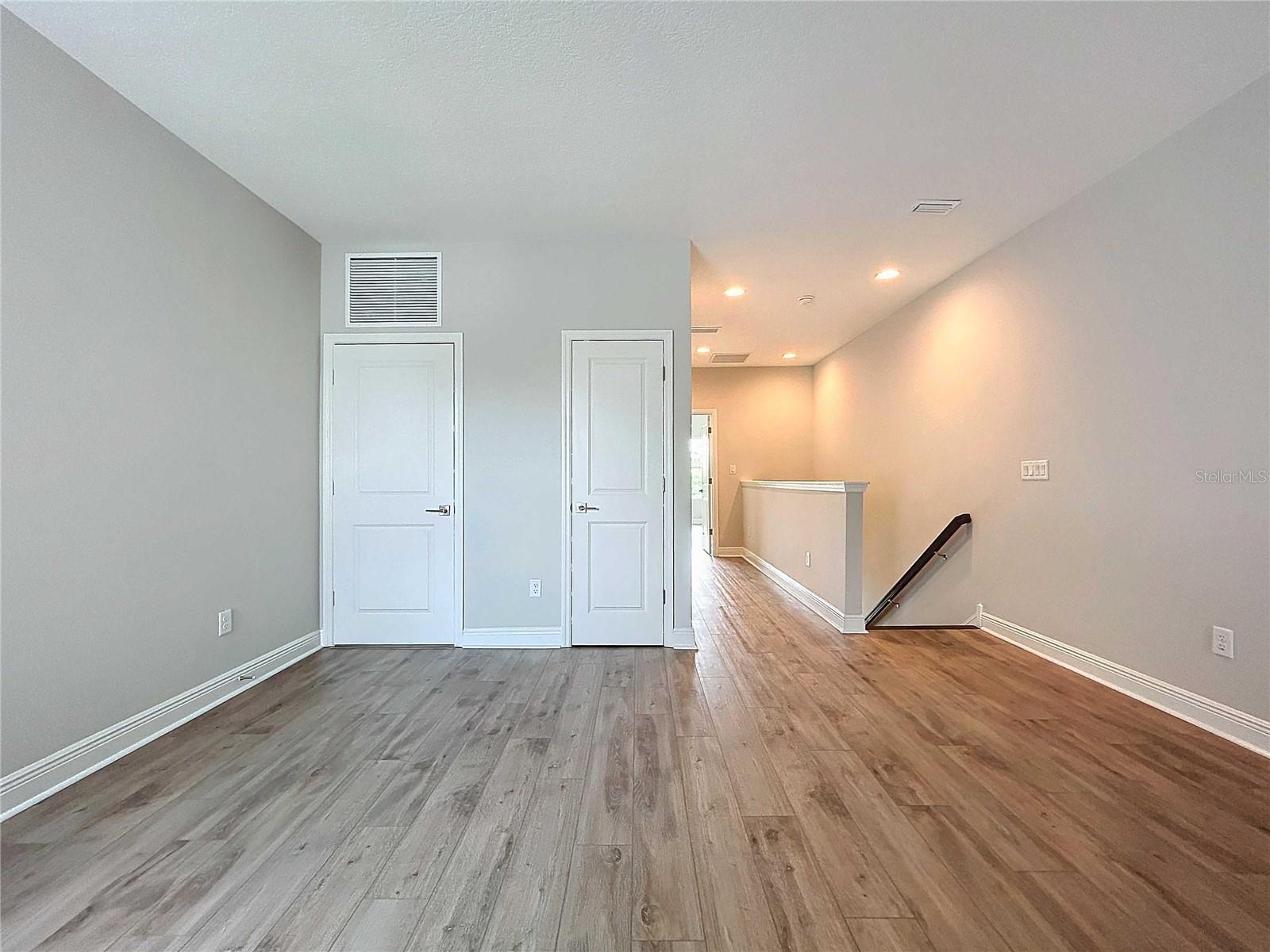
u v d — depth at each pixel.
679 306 3.95
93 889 1.60
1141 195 2.90
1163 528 2.82
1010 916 1.50
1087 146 2.82
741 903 1.55
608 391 3.97
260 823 1.92
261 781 2.21
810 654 3.80
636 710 2.89
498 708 2.93
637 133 2.70
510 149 2.84
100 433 2.35
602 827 1.90
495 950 1.40
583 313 3.96
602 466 3.97
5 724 1.99
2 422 1.99
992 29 2.08
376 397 3.97
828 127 2.66
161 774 2.26
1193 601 2.68
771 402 8.58
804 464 8.58
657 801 2.05
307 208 3.44
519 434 3.96
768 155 2.88
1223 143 2.50
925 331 5.02
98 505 2.33
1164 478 2.81
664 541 3.98
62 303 2.19
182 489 2.77
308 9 1.98
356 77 2.32
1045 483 3.62
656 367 3.97
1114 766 2.28
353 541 3.98
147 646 2.57
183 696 2.77
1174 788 2.12
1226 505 2.53
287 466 3.62
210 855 1.75
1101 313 3.16
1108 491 3.14
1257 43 2.14
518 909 1.53
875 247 4.04
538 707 2.94
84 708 2.27
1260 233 2.38
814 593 5.18
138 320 2.53
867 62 2.24
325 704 2.98
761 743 2.51
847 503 4.36
